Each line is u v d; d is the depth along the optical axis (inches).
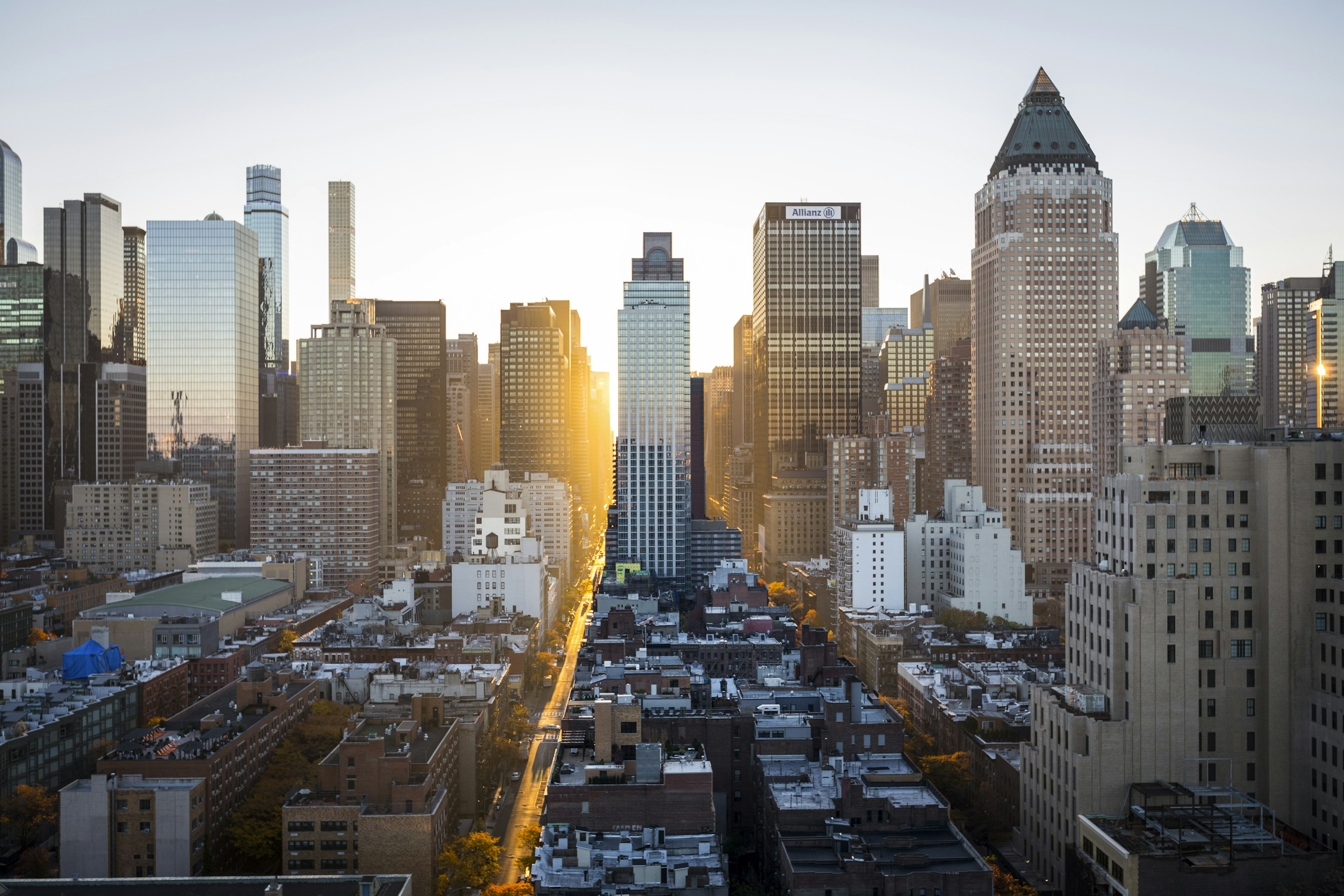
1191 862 7460.6
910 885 7721.5
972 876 7711.6
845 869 7819.9
